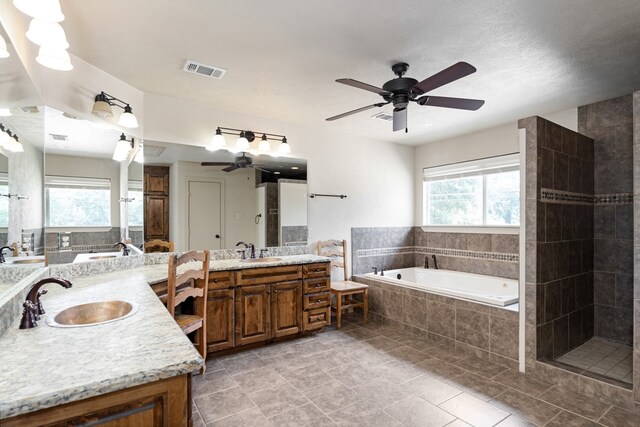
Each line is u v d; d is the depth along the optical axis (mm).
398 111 2447
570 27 2062
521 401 2320
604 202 3375
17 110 1863
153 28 2070
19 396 870
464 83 2912
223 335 3039
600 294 3398
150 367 1039
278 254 4016
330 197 4461
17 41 1682
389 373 2738
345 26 2059
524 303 2744
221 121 3596
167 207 3297
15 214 1855
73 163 2420
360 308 4516
